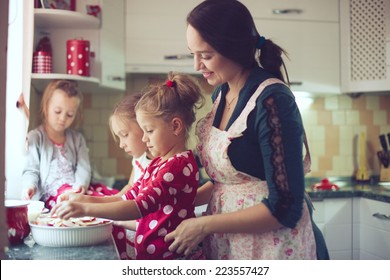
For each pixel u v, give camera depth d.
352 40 3.09
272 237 1.21
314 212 2.81
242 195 1.23
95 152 3.15
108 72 2.71
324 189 2.93
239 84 1.28
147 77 3.20
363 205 2.84
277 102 1.15
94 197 1.27
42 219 1.25
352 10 3.08
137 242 1.26
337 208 2.85
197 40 1.19
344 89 3.11
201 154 1.34
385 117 3.48
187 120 1.31
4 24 1.02
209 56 1.20
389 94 3.47
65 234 1.13
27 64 1.98
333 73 3.10
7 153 2.18
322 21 3.07
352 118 3.44
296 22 3.03
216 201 1.30
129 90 3.19
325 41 3.08
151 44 2.90
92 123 3.14
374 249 2.74
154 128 1.26
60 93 2.28
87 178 2.36
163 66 2.93
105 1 2.63
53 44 2.56
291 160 1.12
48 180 2.28
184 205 1.25
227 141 1.21
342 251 2.85
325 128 3.40
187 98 1.30
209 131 1.33
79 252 1.10
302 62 3.04
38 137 2.30
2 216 1.04
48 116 2.31
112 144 3.17
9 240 1.17
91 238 1.15
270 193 1.13
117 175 3.18
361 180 3.34
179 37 2.93
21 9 2.04
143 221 1.26
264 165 1.15
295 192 1.12
